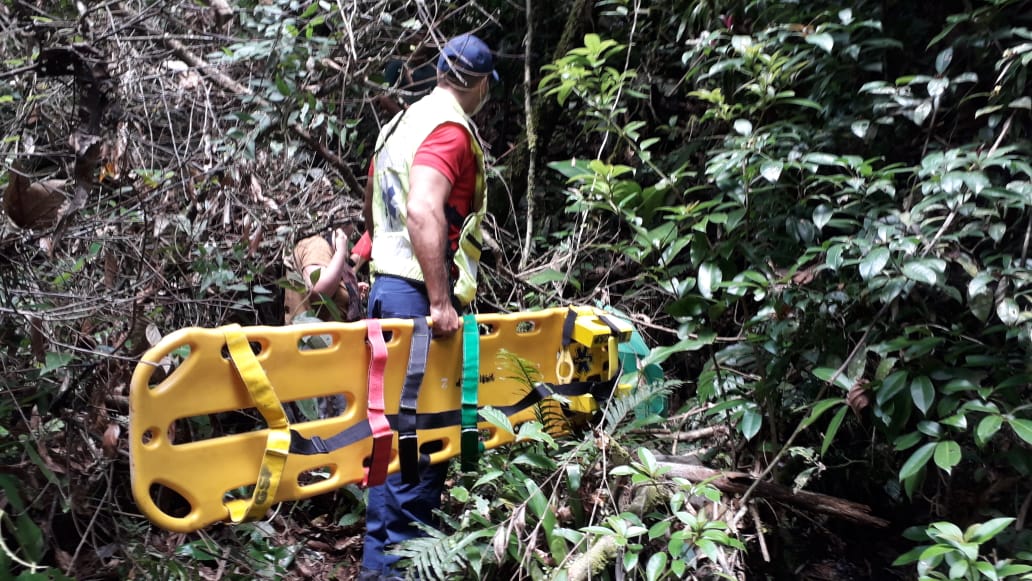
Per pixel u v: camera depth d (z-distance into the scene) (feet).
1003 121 8.45
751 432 8.59
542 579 7.55
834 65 9.30
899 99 8.44
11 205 6.95
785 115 10.15
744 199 8.46
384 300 8.16
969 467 8.55
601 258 13.32
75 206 7.10
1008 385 7.33
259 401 6.65
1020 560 7.34
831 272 8.73
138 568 7.63
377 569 8.08
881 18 9.41
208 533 8.64
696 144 11.46
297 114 10.02
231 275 8.65
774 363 8.79
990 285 7.74
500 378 8.79
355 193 11.29
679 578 7.27
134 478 6.22
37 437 7.54
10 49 9.28
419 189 7.67
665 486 8.34
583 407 9.05
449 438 8.22
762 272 8.82
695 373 11.93
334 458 7.40
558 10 15.90
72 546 8.00
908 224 7.79
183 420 8.79
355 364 7.47
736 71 10.70
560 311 9.25
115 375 7.82
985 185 7.29
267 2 11.11
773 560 9.03
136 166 9.16
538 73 16.14
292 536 9.41
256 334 6.77
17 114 8.72
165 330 8.89
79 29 8.01
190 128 9.77
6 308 6.88
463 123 8.05
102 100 7.43
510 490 8.35
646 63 13.38
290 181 10.78
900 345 7.70
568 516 8.34
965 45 8.71
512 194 14.66
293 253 10.03
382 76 10.96
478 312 12.81
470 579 7.66
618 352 9.37
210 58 10.57
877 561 9.14
